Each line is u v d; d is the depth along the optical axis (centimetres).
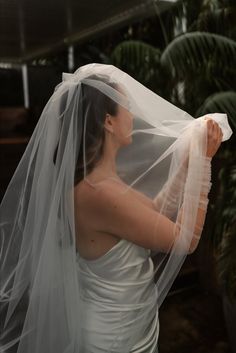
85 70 94
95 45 486
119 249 93
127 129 95
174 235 90
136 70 262
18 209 114
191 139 96
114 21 413
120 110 93
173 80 229
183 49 198
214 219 175
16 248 116
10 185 115
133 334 100
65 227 95
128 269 95
